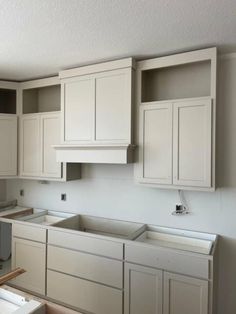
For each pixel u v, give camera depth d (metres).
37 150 3.21
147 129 2.52
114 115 2.60
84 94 2.76
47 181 3.49
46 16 1.77
